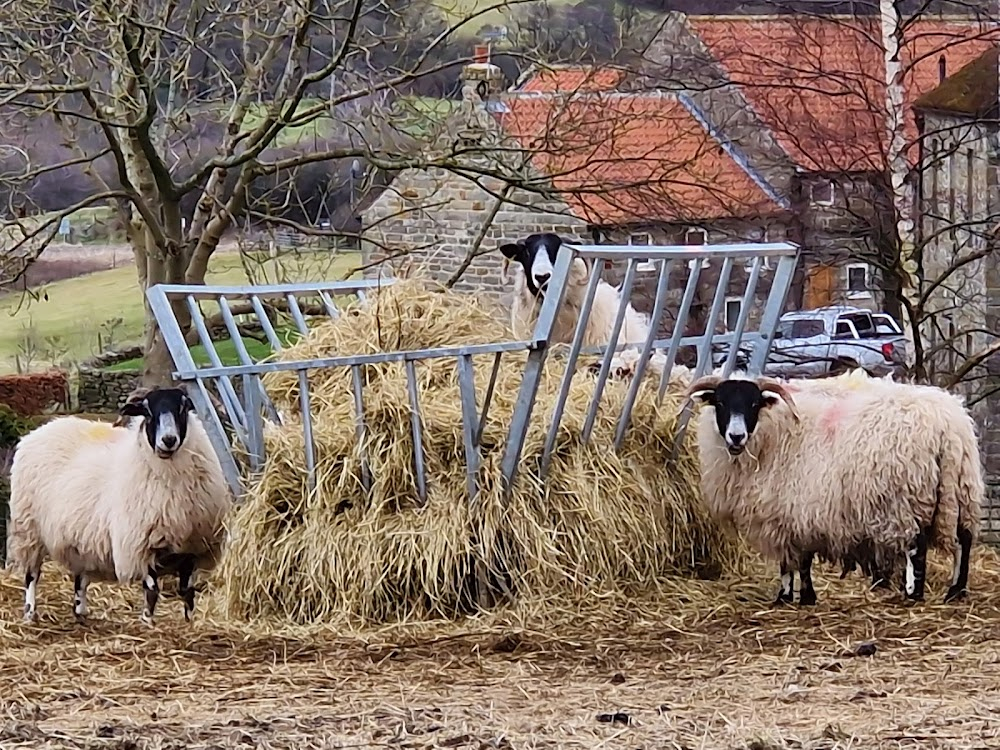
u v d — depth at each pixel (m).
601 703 7.59
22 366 28.09
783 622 9.69
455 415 10.67
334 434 10.69
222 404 12.47
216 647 9.56
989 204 24.75
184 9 18.11
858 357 27.72
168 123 17.41
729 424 9.65
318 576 10.26
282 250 17.53
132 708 7.82
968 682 7.82
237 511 10.53
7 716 7.59
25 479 10.63
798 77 19.44
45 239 16.27
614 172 25.31
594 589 10.26
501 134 16.78
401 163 15.91
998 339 23.17
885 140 19.70
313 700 7.94
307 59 16.69
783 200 25.38
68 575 12.60
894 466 9.59
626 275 10.45
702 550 11.16
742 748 6.39
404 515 10.38
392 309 11.61
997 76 25.77
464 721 7.16
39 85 15.15
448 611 10.20
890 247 18.73
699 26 24.86
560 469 10.53
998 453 24.31
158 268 17.78
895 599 10.12
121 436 10.66
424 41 16.64
